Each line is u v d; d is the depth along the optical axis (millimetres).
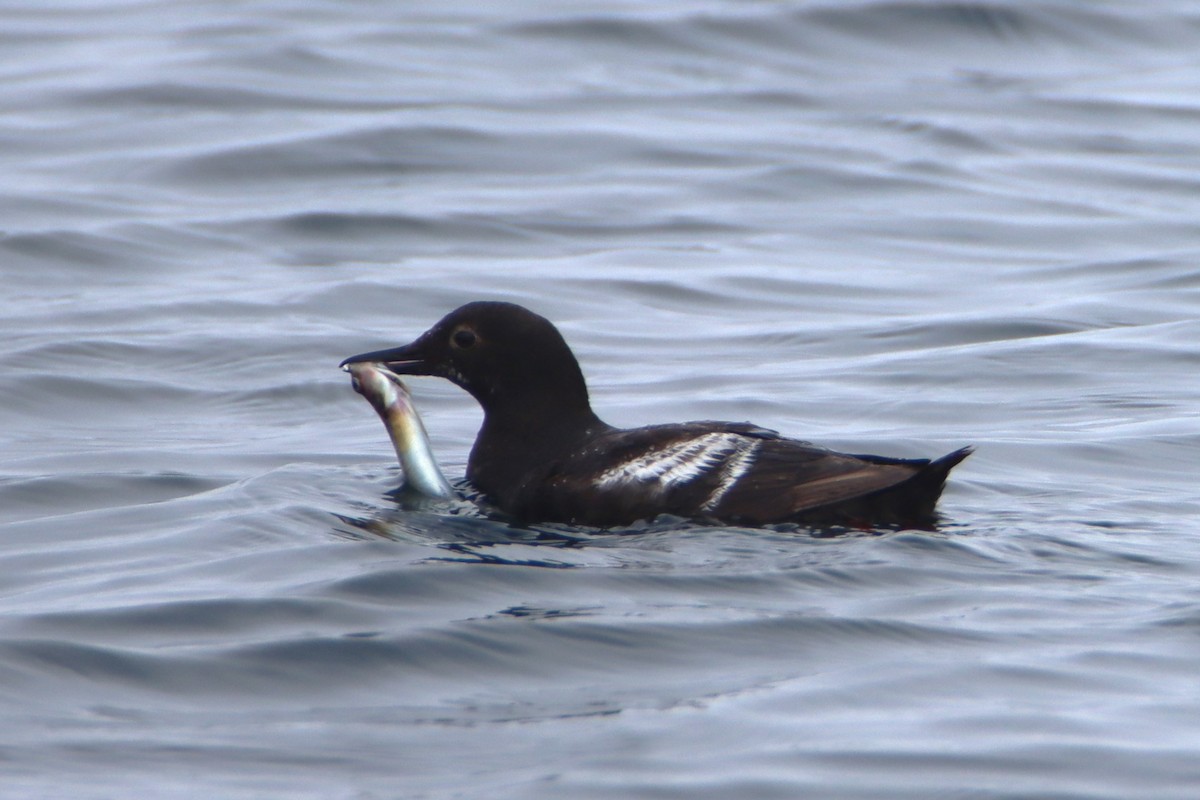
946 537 9898
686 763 6762
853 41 32188
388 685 7699
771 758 6789
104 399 14719
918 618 8484
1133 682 7582
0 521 10906
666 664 7930
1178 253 20828
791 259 20500
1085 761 6746
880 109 28469
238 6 35594
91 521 10836
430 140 25641
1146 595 8867
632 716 7277
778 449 10422
